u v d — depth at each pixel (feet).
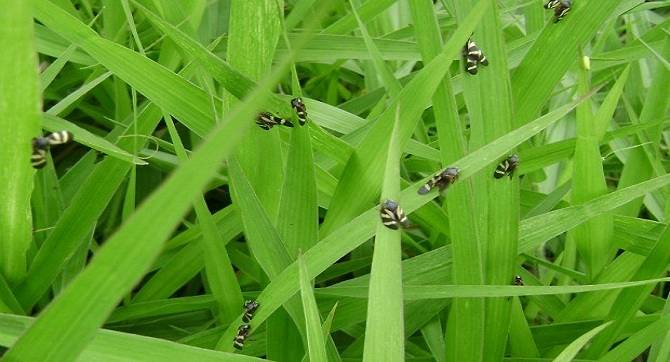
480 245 0.88
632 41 1.19
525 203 1.07
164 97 0.91
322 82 1.24
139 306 0.97
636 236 0.96
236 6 0.89
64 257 0.92
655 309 1.00
